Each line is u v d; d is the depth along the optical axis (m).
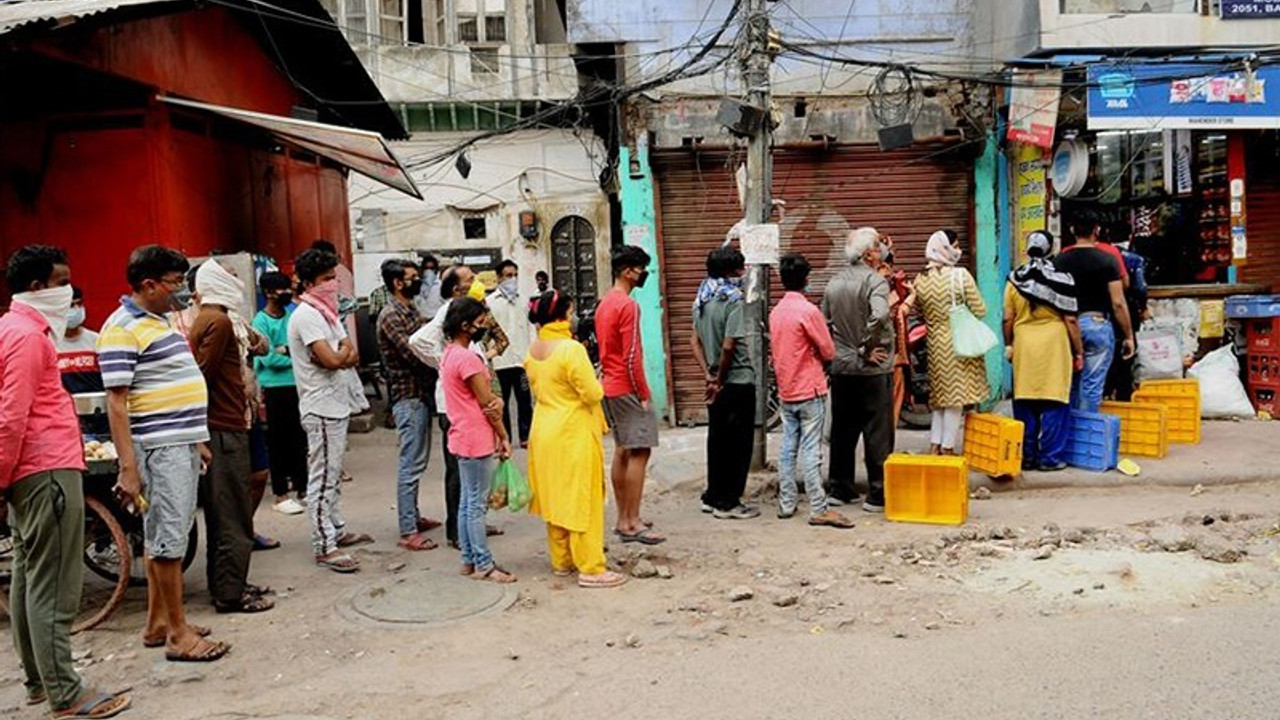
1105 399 8.57
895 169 10.95
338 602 5.34
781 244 11.05
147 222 8.20
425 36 15.27
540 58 14.85
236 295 5.27
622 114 10.93
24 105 8.20
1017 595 5.07
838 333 6.86
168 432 4.48
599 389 5.44
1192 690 3.81
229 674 4.43
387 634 4.86
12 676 4.57
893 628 4.70
